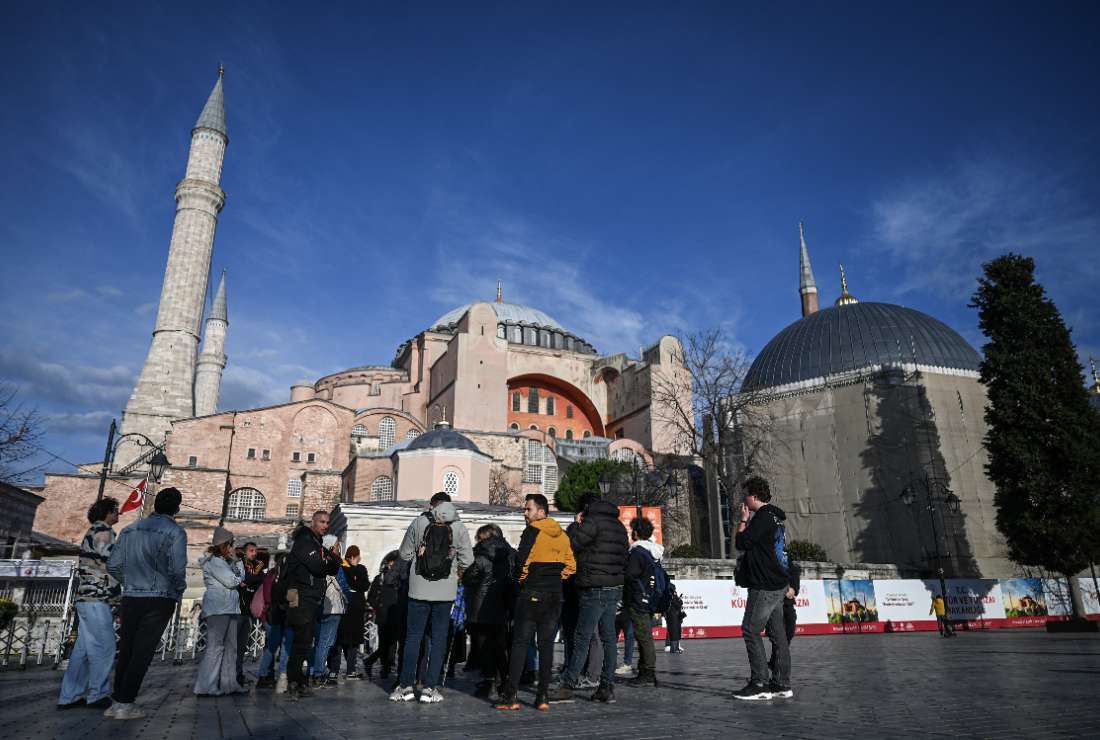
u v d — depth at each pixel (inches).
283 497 2097.7
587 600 296.7
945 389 1419.8
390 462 1797.5
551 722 230.7
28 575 642.8
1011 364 1030.4
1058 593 1055.6
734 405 1512.1
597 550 298.7
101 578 302.2
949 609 980.6
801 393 1551.4
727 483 1481.3
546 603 275.7
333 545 368.8
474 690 349.7
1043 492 967.6
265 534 1840.6
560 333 2933.1
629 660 439.2
